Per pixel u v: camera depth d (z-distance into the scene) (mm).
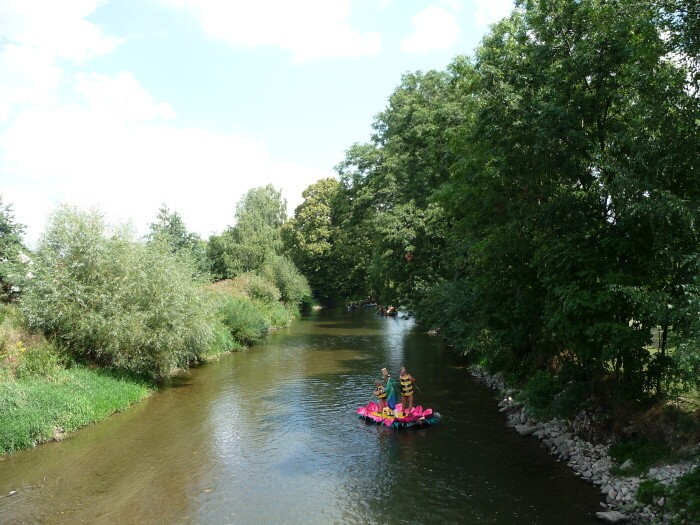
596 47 11867
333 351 30891
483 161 15781
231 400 19047
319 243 68312
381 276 40094
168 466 12625
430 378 22578
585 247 11938
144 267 19344
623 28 11289
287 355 29547
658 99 10156
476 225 17281
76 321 17562
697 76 10031
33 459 13117
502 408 17125
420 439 14359
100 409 16500
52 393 15445
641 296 9734
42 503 10680
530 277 14656
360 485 11336
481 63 14406
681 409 11062
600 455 11789
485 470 11969
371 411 16578
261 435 14953
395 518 9766
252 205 70938
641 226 10914
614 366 12633
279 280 53094
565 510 9852
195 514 10117
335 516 9914
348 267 71062
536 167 13164
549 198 13664
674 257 10148
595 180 12156
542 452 13086
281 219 78312
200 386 21469
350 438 14602
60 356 17375
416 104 32562
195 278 26047
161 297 19281
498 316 17016
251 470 12320
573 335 11797
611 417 12352
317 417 16750
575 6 12711
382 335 38844
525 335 16312
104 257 18375
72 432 15188
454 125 26844
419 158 31484
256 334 33719
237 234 54281
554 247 11742
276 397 19484
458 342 26938
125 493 11109
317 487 11281
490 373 21328
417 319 42656
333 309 69438
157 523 9781
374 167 39562
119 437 14812
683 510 8609
